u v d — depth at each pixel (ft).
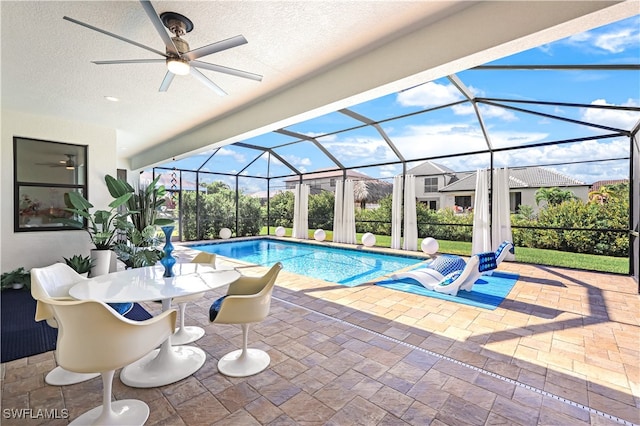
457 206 31.68
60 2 6.74
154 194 18.03
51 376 6.94
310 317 10.90
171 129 18.22
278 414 5.80
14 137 14.64
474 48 7.41
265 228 39.73
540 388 6.59
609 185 22.98
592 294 13.38
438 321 10.48
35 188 15.26
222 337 9.22
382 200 31.37
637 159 14.75
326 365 7.59
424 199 34.01
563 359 7.81
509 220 20.06
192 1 6.81
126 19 7.43
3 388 6.53
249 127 14.30
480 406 6.01
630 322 10.21
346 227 29.76
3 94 12.31
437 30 8.00
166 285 6.96
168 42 7.01
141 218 17.12
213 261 10.41
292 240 32.94
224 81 11.43
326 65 10.33
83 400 6.16
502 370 7.32
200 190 33.91
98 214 14.94
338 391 6.52
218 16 7.40
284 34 8.36
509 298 12.96
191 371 7.20
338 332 9.59
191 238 33.17
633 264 16.28
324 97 10.82
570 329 9.68
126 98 12.98
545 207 24.62
